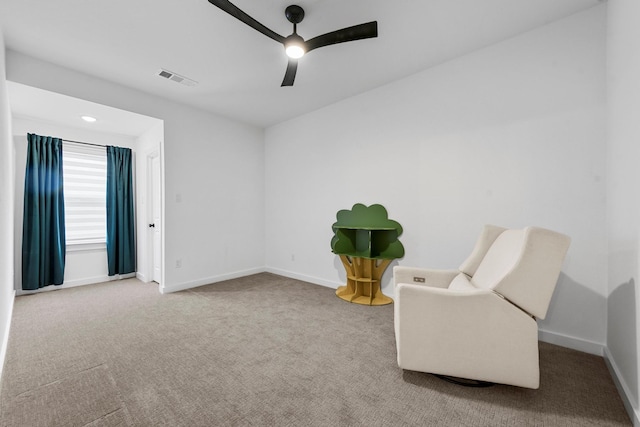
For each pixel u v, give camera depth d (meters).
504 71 2.35
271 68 2.77
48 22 2.07
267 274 4.45
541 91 2.18
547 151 2.16
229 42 2.34
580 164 2.03
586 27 2.00
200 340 2.19
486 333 1.47
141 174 4.15
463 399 1.48
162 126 3.46
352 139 3.46
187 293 3.43
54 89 2.65
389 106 3.11
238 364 1.84
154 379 1.67
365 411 1.40
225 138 4.12
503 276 1.47
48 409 1.41
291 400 1.48
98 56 2.54
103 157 4.03
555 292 2.12
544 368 1.79
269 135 4.58
